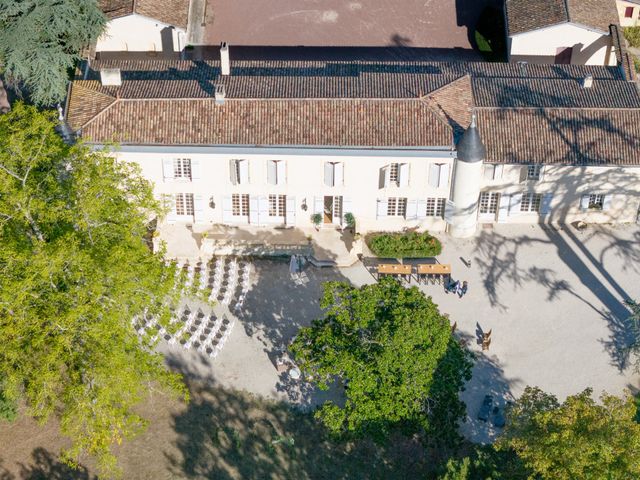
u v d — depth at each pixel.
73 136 76.62
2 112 88.62
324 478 65.38
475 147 74.31
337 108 76.50
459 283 76.25
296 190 78.06
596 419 57.94
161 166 76.88
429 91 77.75
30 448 66.38
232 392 69.81
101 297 61.16
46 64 80.31
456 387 64.75
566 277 77.69
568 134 77.06
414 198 78.38
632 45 100.44
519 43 91.44
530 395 62.72
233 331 73.69
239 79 79.38
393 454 66.50
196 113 76.38
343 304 64.31
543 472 57.41
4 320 59.09
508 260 78.88
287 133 75.69
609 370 71.38
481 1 100.25
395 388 61.66
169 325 66.06
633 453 56.28
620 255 79.38
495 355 72.25
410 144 75.25
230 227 80.38
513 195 79.31
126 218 66.50
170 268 65.31
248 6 100.88
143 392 69.00
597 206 80.56
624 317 74.88
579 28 89.81
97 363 60.06
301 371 68.38
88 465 65.75
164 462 65.94
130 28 90.75
